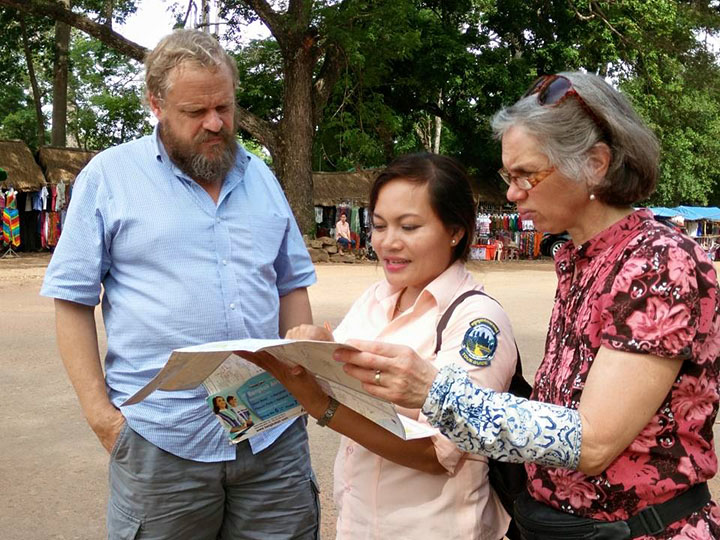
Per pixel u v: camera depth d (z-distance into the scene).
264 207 2.63
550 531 1.70
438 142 37.31
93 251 2.44
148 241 2.42
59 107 28.64
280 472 2.55
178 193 2.46
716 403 1.62
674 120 27.47
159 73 2.37
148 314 2.42
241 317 2.49
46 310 10.94
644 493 1.59
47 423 5.54
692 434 1.60
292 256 2.79
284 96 21.75
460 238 2.14
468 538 2.02
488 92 26.78
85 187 2.46
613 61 26.70
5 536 3.76
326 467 4.72
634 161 1.66
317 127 24.55
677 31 25.42
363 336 2.26
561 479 1.69
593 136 1.66
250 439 2.46
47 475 4.55
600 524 1.63
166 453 2.40
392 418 1.75
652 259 1.55
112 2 21.05
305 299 2.87
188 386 1.91
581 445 1.53
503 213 28.28
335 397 1.92
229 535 2.61
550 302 12.83
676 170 32.72
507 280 17.33
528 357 7.91
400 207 2.07
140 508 2.43
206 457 2.42
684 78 26.23
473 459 2.03
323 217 26.58
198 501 2.45
